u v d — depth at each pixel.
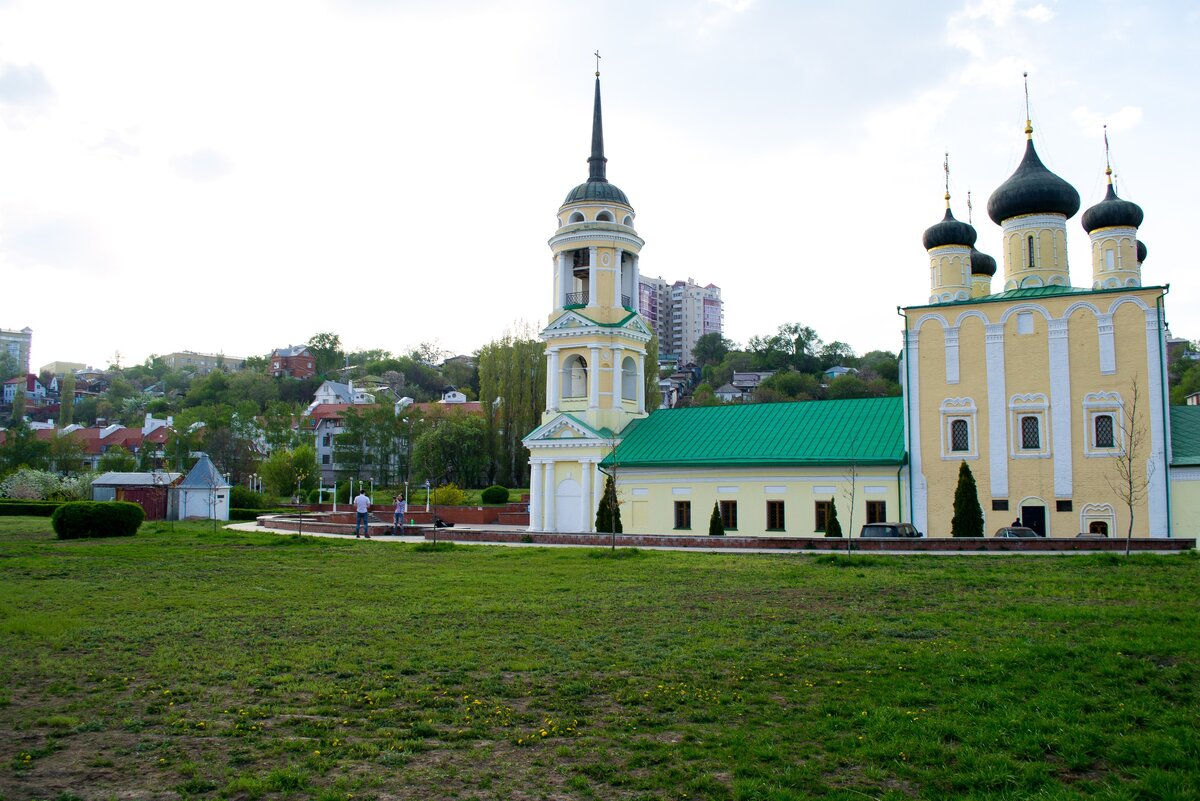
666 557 34.56
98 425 197.38
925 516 46.53
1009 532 41.16
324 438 144.00
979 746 12.35
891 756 12.08
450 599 24.75
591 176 60.09
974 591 24.47
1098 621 19.73
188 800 10.66
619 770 11.73
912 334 47.97
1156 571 27.27
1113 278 47.78
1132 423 40.19
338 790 10.94
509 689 15.32
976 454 46.03
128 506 48.91
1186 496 42.12
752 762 11.90
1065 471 44.28
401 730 13.22
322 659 17.44
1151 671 15.59
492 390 94.62
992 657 16.75
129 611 22.95
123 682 15.65
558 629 20.25
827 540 36.56
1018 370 45.62
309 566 33.31
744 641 18.75
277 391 199.00
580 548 39.44
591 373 57.34
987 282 57.06
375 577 29.80
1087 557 30.64
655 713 14.05
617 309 58.22
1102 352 44.16
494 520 67.44
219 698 14.81
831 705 14.16
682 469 52.25
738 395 181.25
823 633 19.44
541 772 11.66
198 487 72.62
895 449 47.94
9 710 14.03
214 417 126.94
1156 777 11.20
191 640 19.23
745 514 50.50
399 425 112.56
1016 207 49.47
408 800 10.73
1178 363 139.12
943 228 51.69
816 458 48.94
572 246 58.72
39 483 90.06
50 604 23.98
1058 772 11.65
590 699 14.83
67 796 10.64
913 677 15.66
